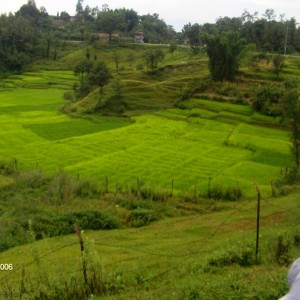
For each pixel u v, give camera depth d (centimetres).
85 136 6825
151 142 6488
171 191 4262
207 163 5469
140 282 1491
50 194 3912
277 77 10038
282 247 1742
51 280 1362
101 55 15962
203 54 13875
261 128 7400
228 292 1151
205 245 2295
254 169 5228
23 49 16475
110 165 5262
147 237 2716
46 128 7394
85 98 9450
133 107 8856
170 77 11031
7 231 2884
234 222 2966
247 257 1694
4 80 13962
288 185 4347
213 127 7544
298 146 5194
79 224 3156
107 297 1242
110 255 2159
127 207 3753
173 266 1783
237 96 8844
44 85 13250
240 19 17550
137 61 15025
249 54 11769
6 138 6594
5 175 4697
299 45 14075
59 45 17700
